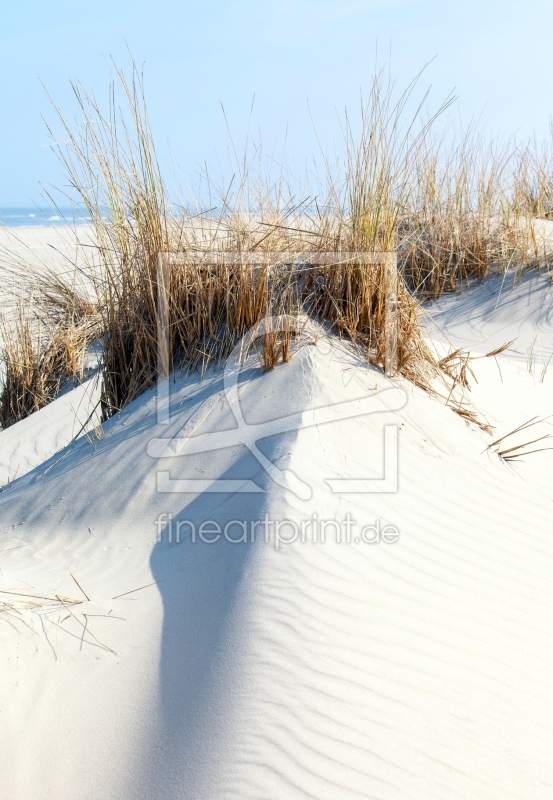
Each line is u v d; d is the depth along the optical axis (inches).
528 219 349.7
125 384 175.6
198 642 97.6
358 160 175.0
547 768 84.7
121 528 131.7
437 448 153.6
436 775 79.3
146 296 171.8
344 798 74.0
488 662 98.7
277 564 107.3
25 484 156.5
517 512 140.7
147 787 77.9
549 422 191.2
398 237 316.2
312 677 87.7
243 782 74.4
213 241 175.2
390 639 97.0
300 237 183.3
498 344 281.6
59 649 101.3
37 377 246.7
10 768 83.0
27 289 296.2
